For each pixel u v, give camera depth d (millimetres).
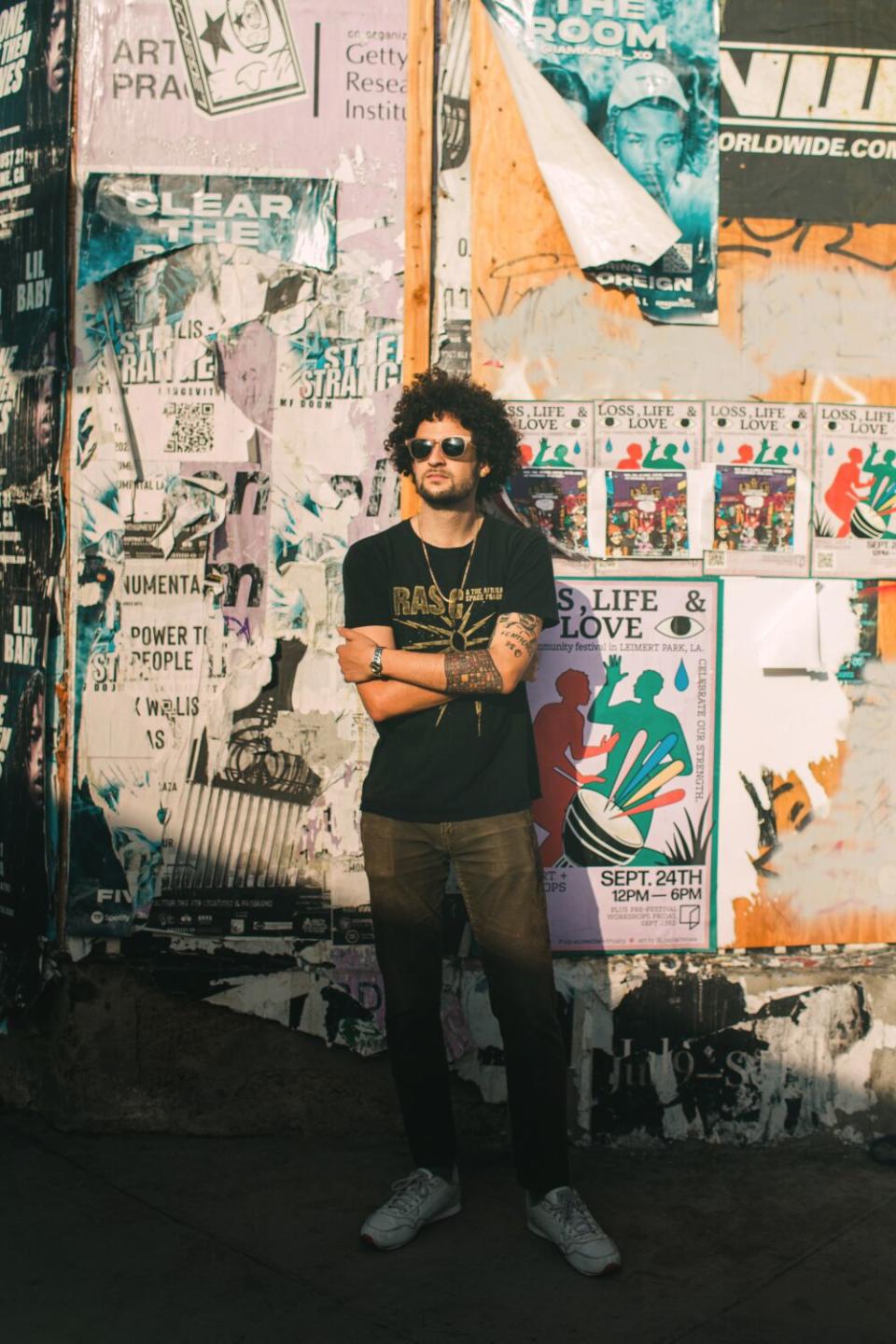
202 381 3285
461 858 2830
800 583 3357
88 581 3309
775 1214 3018
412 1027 2879
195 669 3322
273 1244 2846
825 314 3328
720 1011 3371
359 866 3346
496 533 2900
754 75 3283
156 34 3236
